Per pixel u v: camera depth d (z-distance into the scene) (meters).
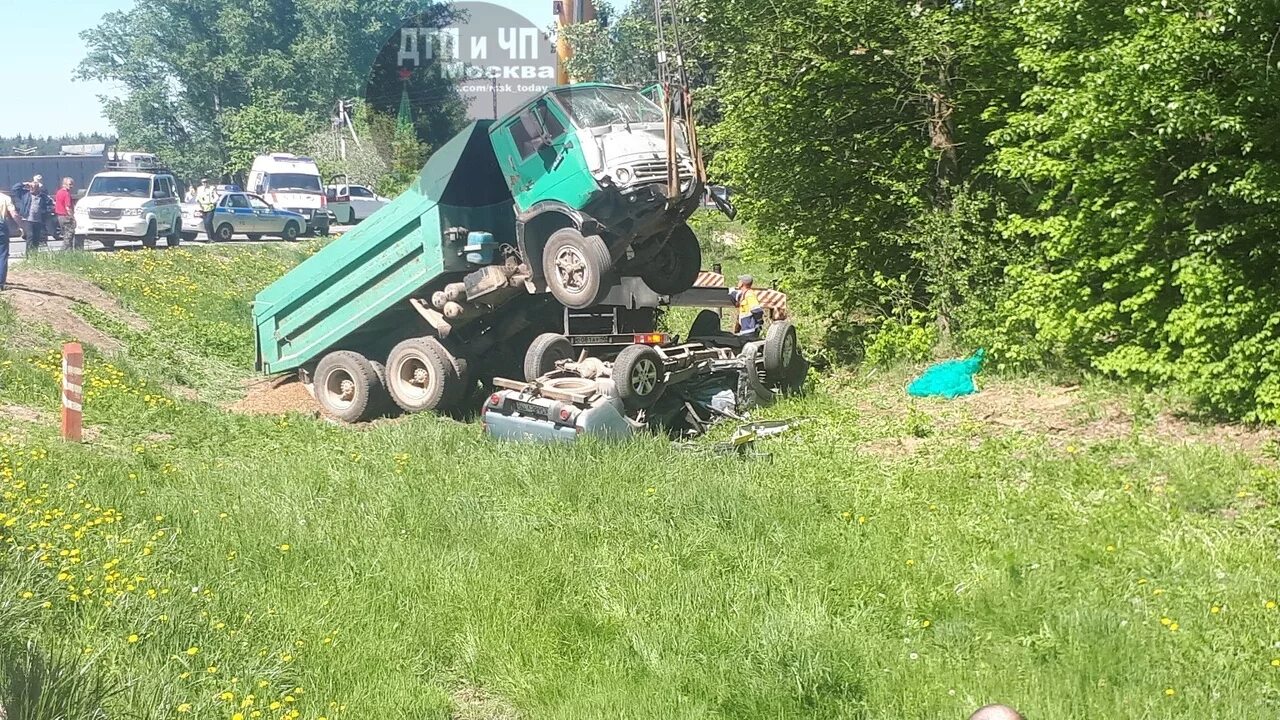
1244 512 9.35
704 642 7.27
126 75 74.06
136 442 12.70
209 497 10.09
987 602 7.70
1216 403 11.76
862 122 17.77
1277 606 7.41
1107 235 13.00
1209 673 6.65
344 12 66.25
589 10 33.72
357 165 47.25
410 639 7.41
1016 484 10.49
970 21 16.19
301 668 6.86
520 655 7.25
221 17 70.38
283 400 16.50
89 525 8.78
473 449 12.30
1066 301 13.64
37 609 7.07
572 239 13.63
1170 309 12.73
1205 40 11.33
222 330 21.11
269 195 41.09
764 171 17.95
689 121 13.84
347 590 8.11
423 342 15.01
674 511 9.67
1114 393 12.95
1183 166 12.59
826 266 18.61
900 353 16.59
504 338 15.38
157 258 26.83
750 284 16.14
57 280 20.97
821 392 15.27
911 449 12.11
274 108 64.44
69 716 5.83
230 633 7.16
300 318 16.39
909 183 17.16
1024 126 13.50
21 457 10.63
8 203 23.41
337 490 10.52
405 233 14.94
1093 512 9.48
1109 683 6.60
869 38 16.61
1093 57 12.16
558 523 9.59
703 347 14.81
